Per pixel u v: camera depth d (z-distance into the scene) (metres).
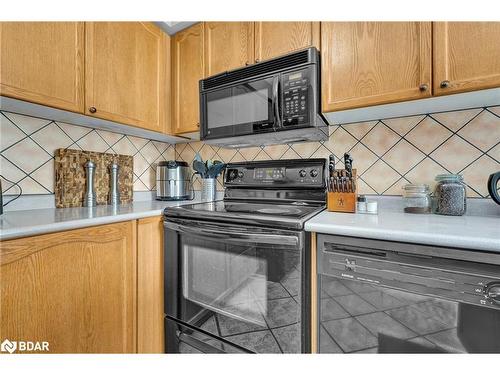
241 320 0.98
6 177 1.18
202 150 1.93
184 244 1.15
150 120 1.53
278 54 1.25
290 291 0.87
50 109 1.13
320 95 1.15
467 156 1.11
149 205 1.46
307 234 0.87
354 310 0.77
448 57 0.89
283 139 1.42
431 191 1.17
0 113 1.16
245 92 1.29
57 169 1.33
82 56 1.19
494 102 1.02
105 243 1.00
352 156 1.37
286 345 0.88
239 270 0.99
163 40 1.61
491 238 0.60
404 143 1.24
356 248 0.78
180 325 1.16
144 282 1.14
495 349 0.60
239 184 1.57
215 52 1.47
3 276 0.73
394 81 0.99
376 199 1.29
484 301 0.61
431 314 0.67
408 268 0.70
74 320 0.89
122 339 1.05
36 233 0.79
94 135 1.51
